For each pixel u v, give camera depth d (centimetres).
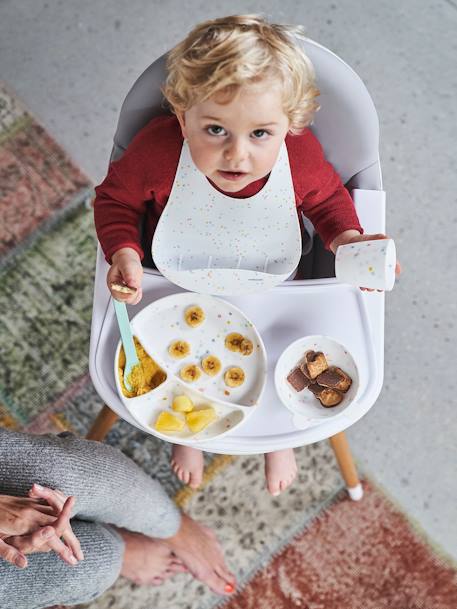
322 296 115
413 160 177
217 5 183
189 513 164
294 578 161
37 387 168
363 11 182
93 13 183
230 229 111
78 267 173
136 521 136
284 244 112
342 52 180
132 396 114
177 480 165
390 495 164
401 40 180
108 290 115
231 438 112
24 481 113
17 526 106
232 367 115
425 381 168
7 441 113
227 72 86
